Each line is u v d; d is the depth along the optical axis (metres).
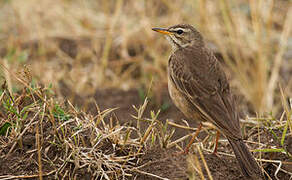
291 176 9.52
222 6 15.13
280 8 17.02
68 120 9.81
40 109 9.70
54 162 9.25
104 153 9.44
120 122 11.99
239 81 14.41
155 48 15.61
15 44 15.83
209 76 10.15
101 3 17.77
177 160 9.51
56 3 17.16
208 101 9.84
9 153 9.33
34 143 9.45
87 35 16.50
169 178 9.05
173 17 16.06
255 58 14.60
